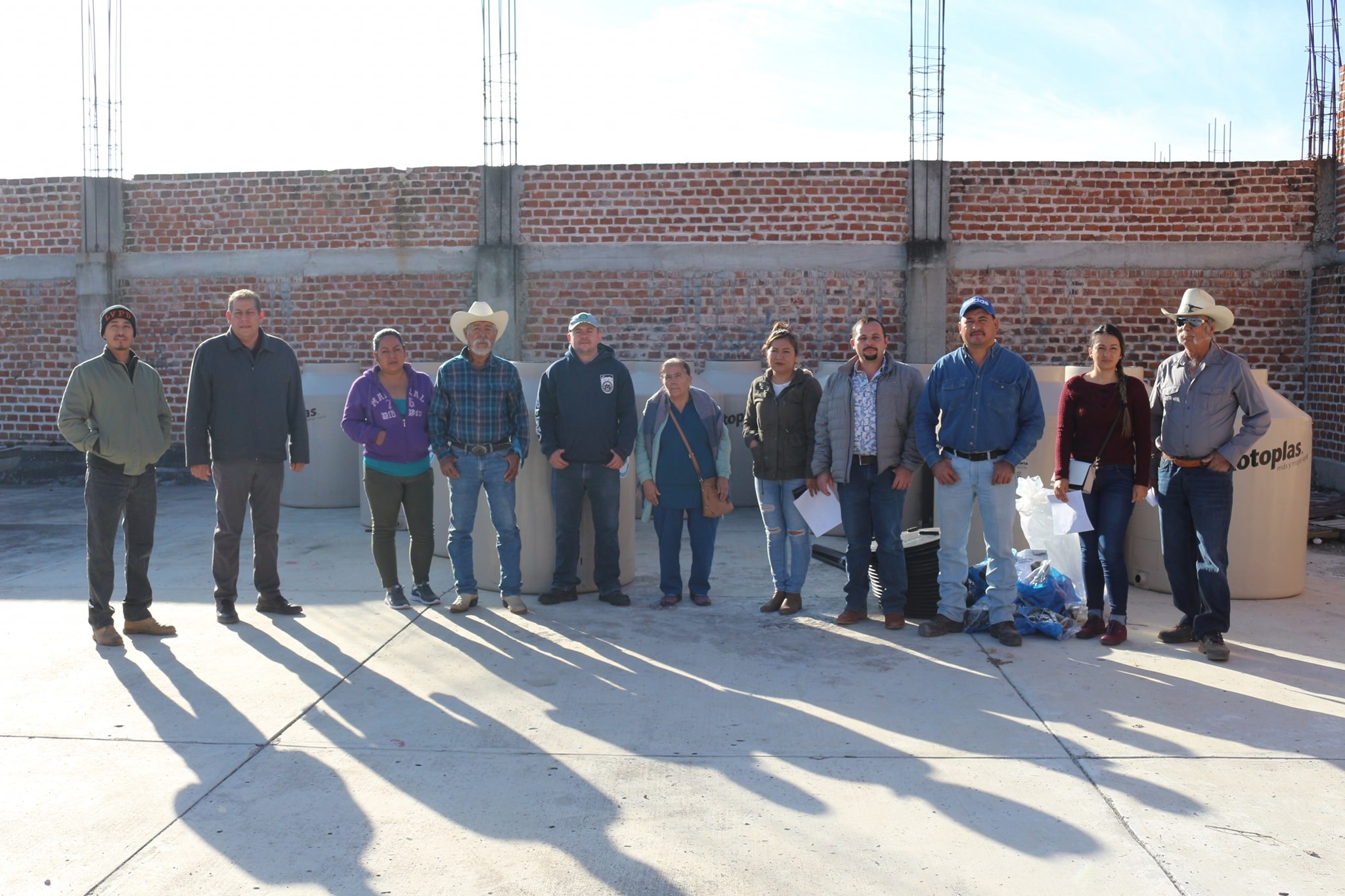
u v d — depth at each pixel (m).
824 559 7.61
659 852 3.07
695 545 6.29
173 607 6.12
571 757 3.81
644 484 6.23
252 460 5.71
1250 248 11.20
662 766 3.73
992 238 11.44
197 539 8.39
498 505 6.06
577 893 2.84
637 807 3.39
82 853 3.06
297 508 10.38
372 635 5.54
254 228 12.35
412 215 12.09
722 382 10.49
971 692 4.57
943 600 5.58
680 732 4.08
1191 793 3.48
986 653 5.20
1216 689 4.58
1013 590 5.44
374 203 12.15
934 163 11.40
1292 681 4.70
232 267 12.38
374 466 6.10
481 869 2.97
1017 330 11.47
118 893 2.84
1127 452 5.29
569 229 11.86
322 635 5.53
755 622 5.86
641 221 11.77
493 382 6.01
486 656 5.16
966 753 3.84
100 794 3.49
